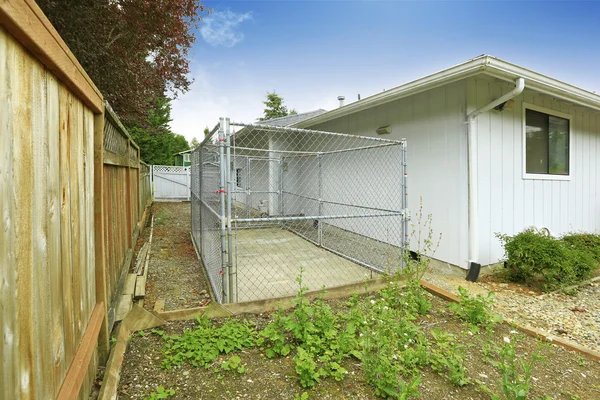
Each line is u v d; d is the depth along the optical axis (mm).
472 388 1817
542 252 3666
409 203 4859
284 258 4836
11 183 813
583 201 5906
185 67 6535
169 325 2377
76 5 4137
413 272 3248
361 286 3176
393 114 5141
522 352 2260
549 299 3414
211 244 3572
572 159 5590
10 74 811
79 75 1363
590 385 1903
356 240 5938
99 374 1765
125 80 5227
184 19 5734
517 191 4562
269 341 2219
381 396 1704
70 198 1297
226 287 2807
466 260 4027
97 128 1813
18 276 843
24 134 889
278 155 8617
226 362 1915
